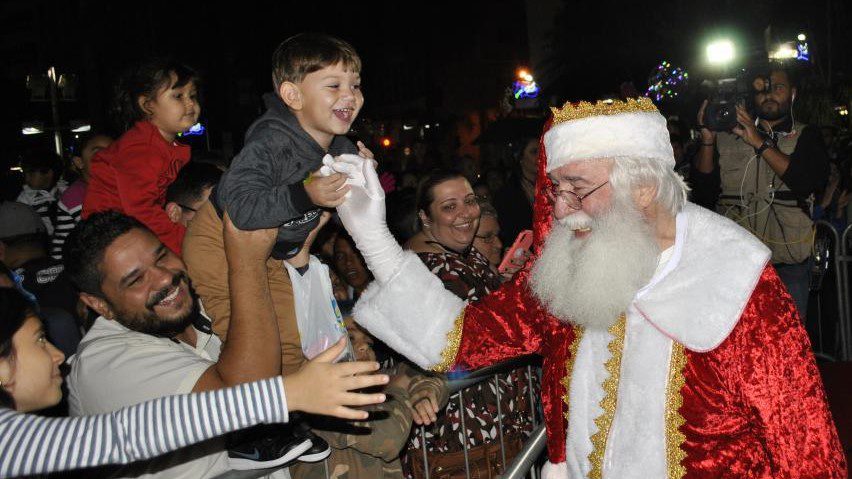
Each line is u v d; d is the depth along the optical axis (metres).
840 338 5.61
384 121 28.28
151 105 3.87
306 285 2.64
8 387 1.69
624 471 2.02
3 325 1.66
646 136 2.08
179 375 2.19
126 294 2.31
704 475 1.98
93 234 2.33
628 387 2.04
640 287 2.04
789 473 1.90
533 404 3.31
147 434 1.60
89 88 13.84
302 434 2.30
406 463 3.27
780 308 1.95
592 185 2.07
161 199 3.75
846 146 7.77
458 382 2.92
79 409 2.31
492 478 3.25
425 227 3.78
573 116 2.14
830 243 5.47
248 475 2.17
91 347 2.31
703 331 1.95
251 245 2.24
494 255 4.48
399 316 2.37
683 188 2.13
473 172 9.97
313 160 2.75
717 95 5.10
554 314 2.15
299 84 2.78
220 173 3.73
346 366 1.69
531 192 6.22
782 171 4.99
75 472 2.14
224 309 2.57
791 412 1.91
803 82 8.88
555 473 2.21
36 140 14.92
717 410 1.98
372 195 2.34
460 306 2.41
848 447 3.89
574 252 2.15
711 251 2.02
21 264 4.70
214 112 17.53
